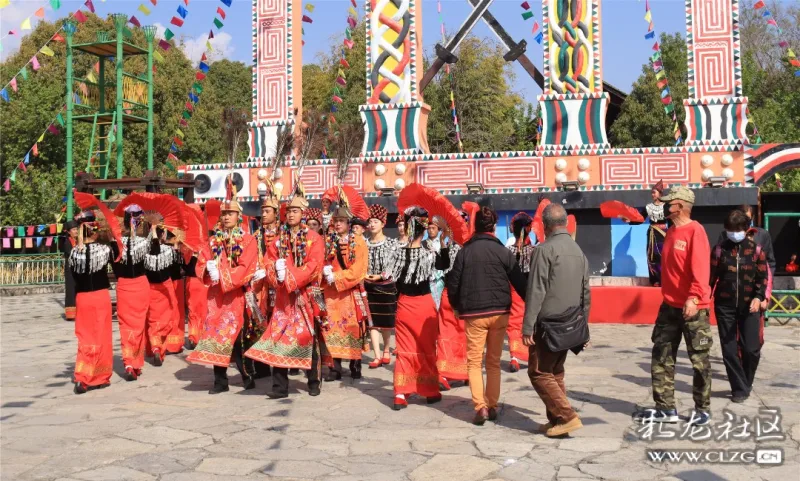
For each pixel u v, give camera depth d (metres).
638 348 9.84
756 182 14.60
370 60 14.55
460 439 5.75
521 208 13.48
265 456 5.35
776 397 7.04
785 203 15.66
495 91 35.50
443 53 14.91
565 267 5.60
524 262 8.95
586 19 13.55
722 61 12.98
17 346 11.01
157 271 9.31
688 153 12.92
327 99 35.75
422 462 5.18
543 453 5.35
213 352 7.45
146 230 9.07
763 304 6.98
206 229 10.04
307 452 5.44
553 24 13.64
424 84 14.99
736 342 6.87
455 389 7.67
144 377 8.56
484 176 13.71
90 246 7.83
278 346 7.22
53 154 25.67
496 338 6.23
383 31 14.51
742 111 12.84
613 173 13.18
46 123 24.56
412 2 14.41
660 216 12.15
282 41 15.07
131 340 8.37
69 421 6.45
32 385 8.12
